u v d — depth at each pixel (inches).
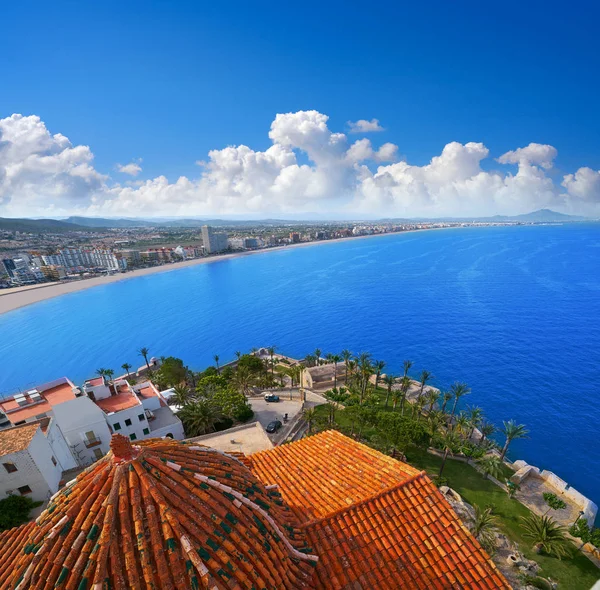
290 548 451.5
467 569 506.0
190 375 3260.3
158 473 400.2
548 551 1321.4
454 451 1902.1
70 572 329.1
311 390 2822.3
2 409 1699.1
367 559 490.3
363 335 5270.7
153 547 339.3
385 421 1811.0
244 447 1491.1
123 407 1708.9
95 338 5521.7
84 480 412.8
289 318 6200.8
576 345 4517.7
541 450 2593.5
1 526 1103.6
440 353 4483.3
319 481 642.2
